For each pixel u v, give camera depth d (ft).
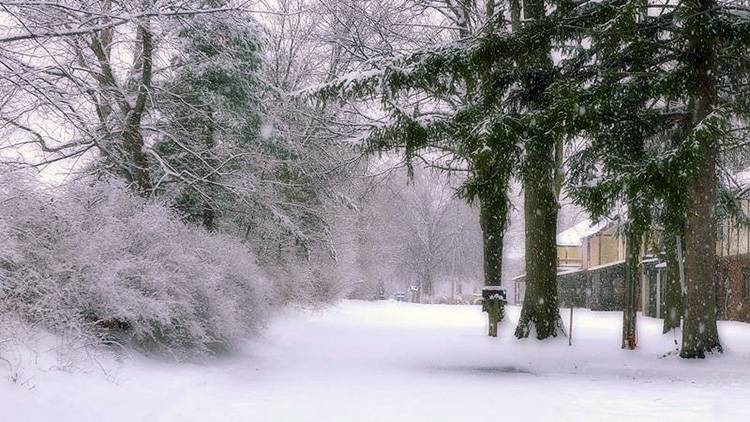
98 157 58.03
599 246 174.81
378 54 65.16
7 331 25.85
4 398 21.33
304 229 92.17
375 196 125.29
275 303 83.41
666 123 55.47
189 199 69.56
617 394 34.81
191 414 27.20
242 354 51.21
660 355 53.01
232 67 67.77
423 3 73.67
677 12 47.42
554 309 60.70
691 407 30.42
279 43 93.61
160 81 66.44
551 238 61.05
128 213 42.22
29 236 31.96
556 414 28.58
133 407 25.86
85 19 36.52
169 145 66.59
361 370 44.96
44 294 30.35
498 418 27.71
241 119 70.49
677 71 49.78
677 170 46.70
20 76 32.12
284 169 84.28
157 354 39.37
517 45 49.96
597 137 55.01
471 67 51.24
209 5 47.75
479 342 61.98
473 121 53.78
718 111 46.03
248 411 28.40
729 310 116.78
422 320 101.50
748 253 109.81
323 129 87.66
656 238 78.95
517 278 233.96
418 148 56.44
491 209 61.31
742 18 46.75
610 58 52.16
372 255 175.42
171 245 41.65
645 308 143.23
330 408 29.63
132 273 36.88
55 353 28.09
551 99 50.78
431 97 67.56
